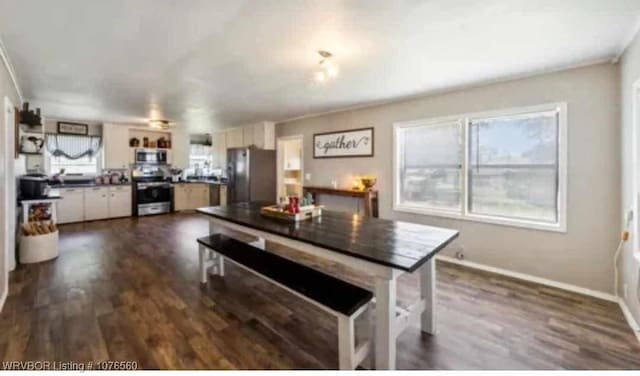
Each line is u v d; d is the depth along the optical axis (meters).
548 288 2.94
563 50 2.47
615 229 2.65
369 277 3.18
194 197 7.81
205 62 2.78
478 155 3.54
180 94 3.96
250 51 2.54
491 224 3.41
